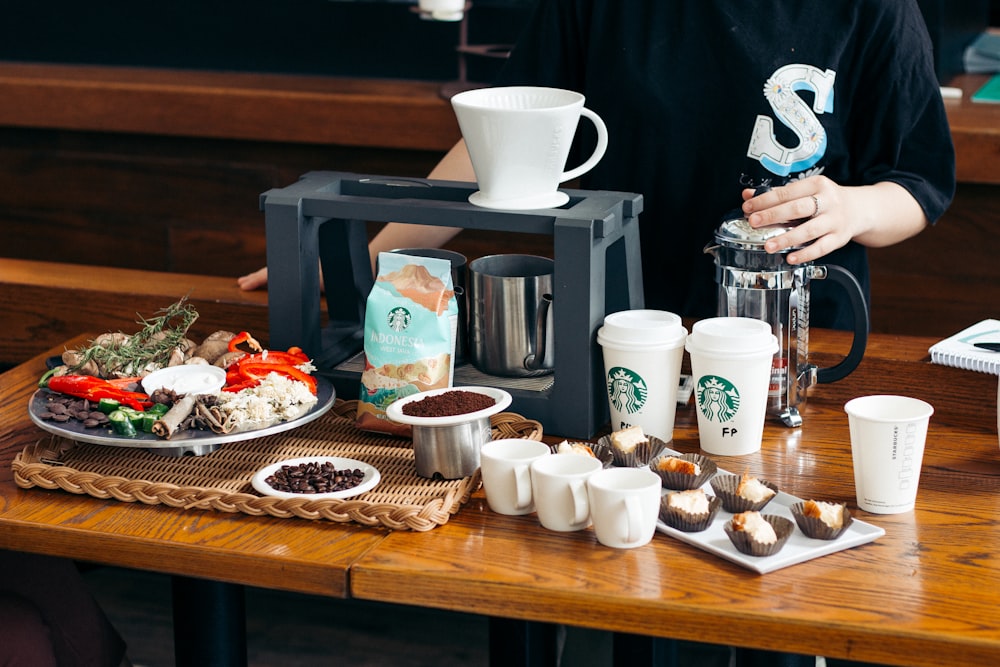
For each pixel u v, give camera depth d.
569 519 1.22
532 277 1.50
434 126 3.04
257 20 3.55
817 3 1.82
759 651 1.52
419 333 1.42
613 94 1.92
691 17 1.86
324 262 1.69
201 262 3.52
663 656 1.55
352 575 1.15
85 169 3.52
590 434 1.46
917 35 1.83
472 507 1.29
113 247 3.59
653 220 1.97
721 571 1.14
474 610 1.13
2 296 2.13
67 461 1.39
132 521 1.26
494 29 3.41
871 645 1.04
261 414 1.39
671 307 2.01
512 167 1.45
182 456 1.40
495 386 1.51
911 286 3.02
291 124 3.15
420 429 1.32
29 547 1.26
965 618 1.05
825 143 1.85
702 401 1.42
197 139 3.38
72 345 1.83
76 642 1.70
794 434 1.49
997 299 2.95
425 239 1.91
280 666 2.58
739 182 1.89
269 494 1.27
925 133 1.86
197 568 1.20
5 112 3.38
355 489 1.29
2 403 1.60
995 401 1.59
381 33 3.47
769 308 1.50
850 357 1.51
